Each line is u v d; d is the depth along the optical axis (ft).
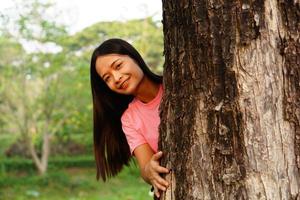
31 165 62.03
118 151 8.69
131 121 7.88
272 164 5.86
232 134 5.99
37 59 53.11
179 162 6.40
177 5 6.39
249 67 5.93
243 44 5.94
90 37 51.11
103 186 53.11
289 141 5.86
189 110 6.28
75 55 52.90
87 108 56.70
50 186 52.80
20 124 57.21
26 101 56.18
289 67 5.88
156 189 6.72
